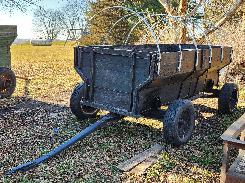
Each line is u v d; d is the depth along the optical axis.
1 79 4.78
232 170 2.40
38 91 5.86
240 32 7.00
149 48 4.59
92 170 2.83
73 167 2.87
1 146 3.30
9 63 5.05
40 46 18.36
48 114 4.41
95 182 2.64
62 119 4.18
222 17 6.00
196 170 2.87
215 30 6.07
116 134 3.67
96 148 3.28
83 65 3.59
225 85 4.45
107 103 3.47
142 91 3.23
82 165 2.92
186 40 6.00
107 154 3.16
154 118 3.40
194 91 4.09
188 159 3.08
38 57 12.74
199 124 4.10
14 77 4.96
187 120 3.42
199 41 6.03
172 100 3.68
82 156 3.10
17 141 3.44
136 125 3.96
